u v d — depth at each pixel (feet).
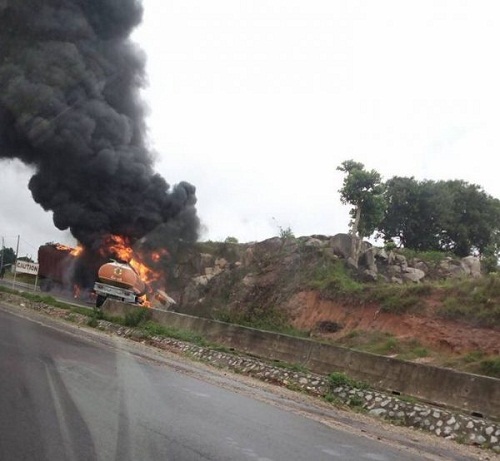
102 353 37.40
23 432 17.58
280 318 80.43
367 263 91.35
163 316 71.97
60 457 15.70
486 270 99.25
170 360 46.96
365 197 98.58
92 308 84.48
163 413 23.34
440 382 38.17
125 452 16.58
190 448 19.25
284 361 51.96
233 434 22.97
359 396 40.11
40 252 121.90
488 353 50.88
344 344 63.57
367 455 23.63
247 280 96.58
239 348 58.08
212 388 35.65
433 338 56.85
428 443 29.48
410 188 145.18
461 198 149.07
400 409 36.45
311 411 33.81
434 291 63.41
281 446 22.47
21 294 96.63
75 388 22.80
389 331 62.44
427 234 146.10
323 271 85.10
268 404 33.30
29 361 28.53
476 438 31.50
